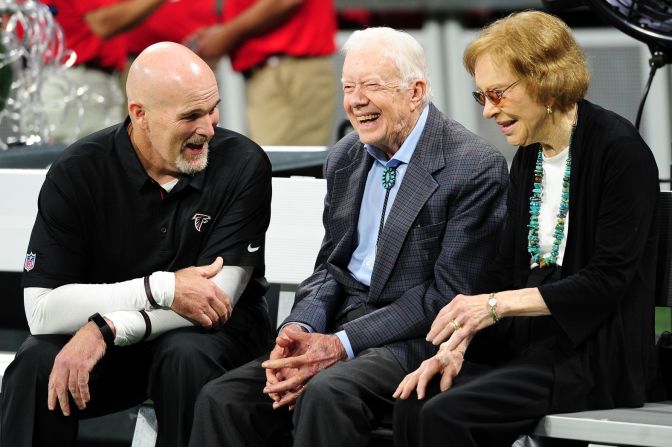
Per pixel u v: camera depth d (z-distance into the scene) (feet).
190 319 28.27
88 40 47.03
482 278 27.66
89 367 27.40
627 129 26.35
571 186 26.50
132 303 28.07
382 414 27.12
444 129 28.50
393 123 27.96
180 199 28.94
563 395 25.98
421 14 55.77
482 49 26.22
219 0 48.93
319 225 32.42
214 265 28.50
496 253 27.84
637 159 25.98
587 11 53.88
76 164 28.76
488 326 26.89
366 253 28.94
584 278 25.89
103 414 29.07
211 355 27.89
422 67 28.19
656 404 26.86
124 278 29.19
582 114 26.61
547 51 25.89
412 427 25.72
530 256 27.30
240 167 29.01
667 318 46.11
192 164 28.22
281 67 46.93
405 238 28.02
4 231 33.73
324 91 47.60
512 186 27.61
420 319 27.53
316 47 47.06
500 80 26.08
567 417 25.48
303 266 32.53
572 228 26.58
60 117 43.75
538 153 27.27
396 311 27.63
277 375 27.32
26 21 39.29
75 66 47.03
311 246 32.45
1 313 36.91
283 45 46.73
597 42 55.06
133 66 28.07
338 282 29.27
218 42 47.01
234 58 47.55
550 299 25.89
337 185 29.32
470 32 55.83
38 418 27.84
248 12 46.60
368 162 29.04
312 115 47.55
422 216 28.02
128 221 28.86
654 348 27.17
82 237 28.86
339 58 54.80
